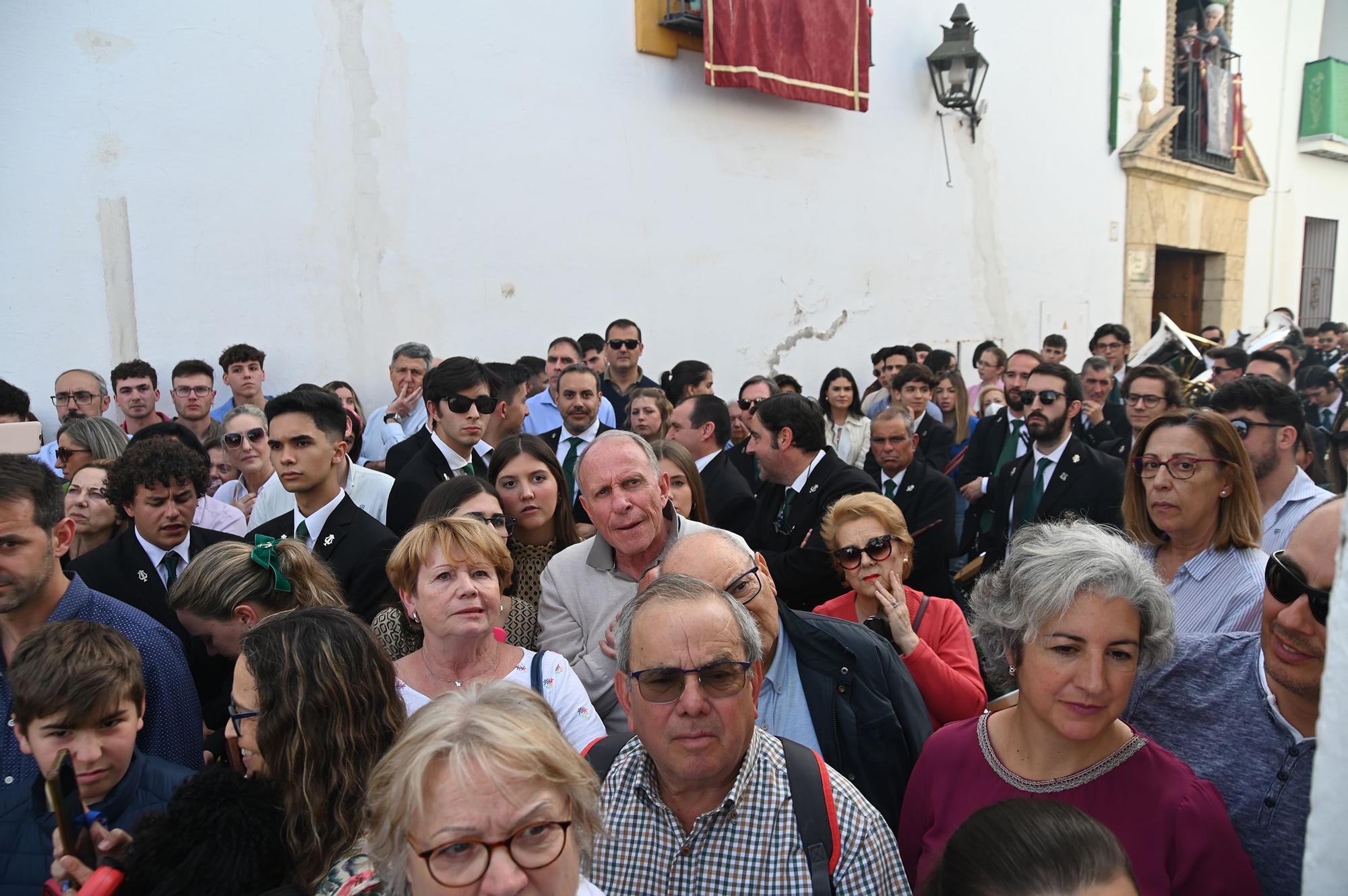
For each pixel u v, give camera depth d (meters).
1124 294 12.70
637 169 7.54
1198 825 1.64
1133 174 12.49
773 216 8.62
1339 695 0.80
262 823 1.61
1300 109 15.52
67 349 5.04
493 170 6.67
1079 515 4.46
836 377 7.12
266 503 4.13
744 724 1.65
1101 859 1.16
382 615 2.83
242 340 5.63
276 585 2.51
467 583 2.32
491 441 4.88
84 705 1.87
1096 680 1.64
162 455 3.12
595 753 1.92
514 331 6.85
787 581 3.66
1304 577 1.63
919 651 2.60
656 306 7.75
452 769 1.26
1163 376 4.61
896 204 9.77
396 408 5.82
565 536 3.50
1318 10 15.70
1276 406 3.17
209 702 2.75
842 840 1.66
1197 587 2.58
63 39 4.91
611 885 1.70
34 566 2.20
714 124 8.07
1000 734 1.87
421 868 1.25
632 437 2.85
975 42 10.33
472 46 6.50
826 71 8.57
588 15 7.12
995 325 11.02
